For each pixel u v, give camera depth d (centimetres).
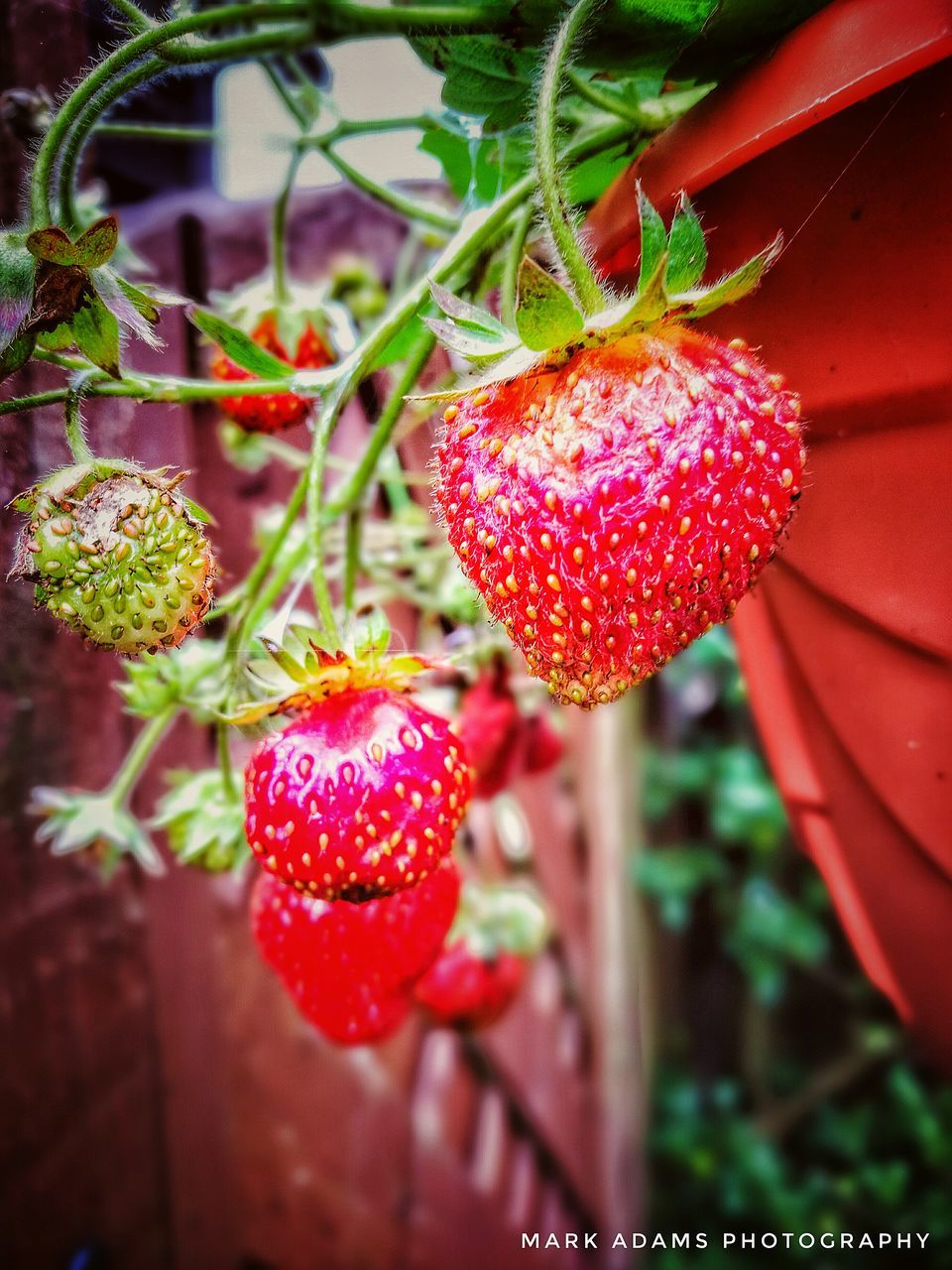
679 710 30
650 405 7
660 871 30
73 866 15
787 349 8
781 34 8
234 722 8
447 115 11
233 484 15
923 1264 27
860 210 7
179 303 8
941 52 6
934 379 7
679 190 7
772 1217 29
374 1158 20
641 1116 29
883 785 8
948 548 7
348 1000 9
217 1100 17
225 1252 18
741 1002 32
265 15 8
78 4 10
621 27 8
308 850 8
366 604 10
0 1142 13
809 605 9
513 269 9
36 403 8
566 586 7
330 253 16
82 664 14
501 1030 22
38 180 7
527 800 21
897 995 9
